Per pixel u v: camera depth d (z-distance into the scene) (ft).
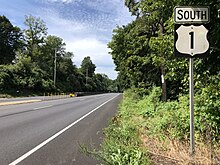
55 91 268.21
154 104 47.09
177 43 15.72
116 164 17.21
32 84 225.15
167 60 23.94
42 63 315.99
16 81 209.36
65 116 53.88
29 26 309.63
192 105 15.79
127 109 57.00
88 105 92.22
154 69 70.85
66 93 277.44
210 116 18.88
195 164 15.38
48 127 38.29
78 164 19.34
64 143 27.09
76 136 31.19
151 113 43.29
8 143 26.91
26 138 29.73
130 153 17.90
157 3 24.72
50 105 88.07
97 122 44.70
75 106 85.71
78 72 416.26
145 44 64.64
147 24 65.57
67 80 342.64
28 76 233.76
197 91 21.50
